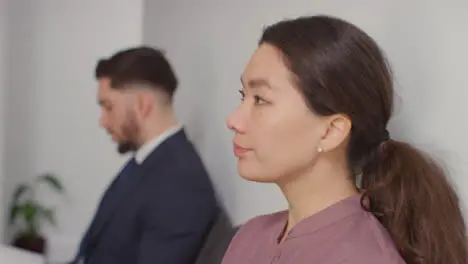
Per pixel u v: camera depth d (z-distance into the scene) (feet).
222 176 5.51
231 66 5.28
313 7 4.24
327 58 2.35
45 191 7.93
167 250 4.62
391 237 2.48
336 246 2.39
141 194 4.81
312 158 2.43
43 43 7.60
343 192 2.52
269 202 4.76
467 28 3.05
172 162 4.81
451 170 3.09
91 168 7.84
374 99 2.45
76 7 7.52
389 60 3.46
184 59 6.14
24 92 7.65
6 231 7.64
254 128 2.44
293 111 2.37
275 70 2.39
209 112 5.68
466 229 2.90
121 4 7.42
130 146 5.15
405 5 3.44
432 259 2.50
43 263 5.46
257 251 2.78
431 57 3.26
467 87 3.04
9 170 7.68
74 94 7.72
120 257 4.91
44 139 7.79
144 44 7.22
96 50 7.57
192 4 5.98
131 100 4.97
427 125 3.28
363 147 2.51
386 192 2.54
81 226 7.97
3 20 7.17
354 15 3.86
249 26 5.00
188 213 4.66
